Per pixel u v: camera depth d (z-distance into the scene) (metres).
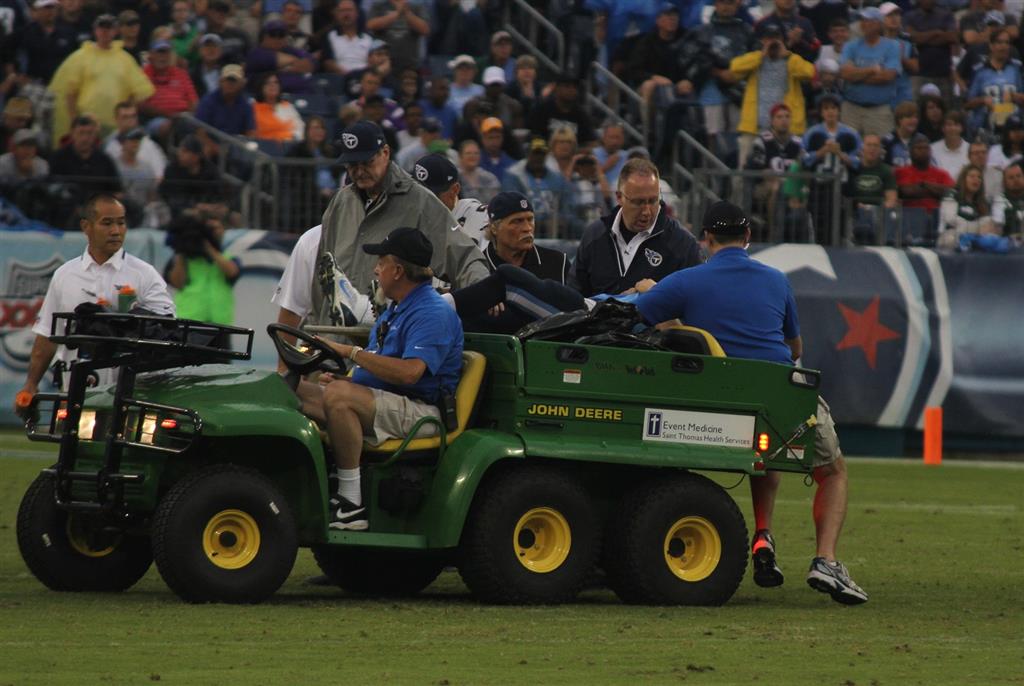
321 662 23.27
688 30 74.75
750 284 32.06
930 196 69.31
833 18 75.75
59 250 63.75
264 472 29.45
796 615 29.80
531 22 79.12
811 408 31.86
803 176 66.88
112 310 31.92
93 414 28.80
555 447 29.91
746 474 31.58
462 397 30.16
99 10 69.94
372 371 29.23
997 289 67.31
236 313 63.25
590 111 73.88
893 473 61.47
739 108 73.38
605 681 22.27
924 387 66.56
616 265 35.72
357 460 29.22
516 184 64.06
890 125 74.69
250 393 28.70
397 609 29.20
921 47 77.62
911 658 24.89
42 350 33.31
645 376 30.67
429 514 29.61
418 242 29.77
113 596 29.80
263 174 64.38
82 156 64.19
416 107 66.75
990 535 44.19
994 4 79.88
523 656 24.25
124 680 21.61
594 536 30.30
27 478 51.38
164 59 67.31
